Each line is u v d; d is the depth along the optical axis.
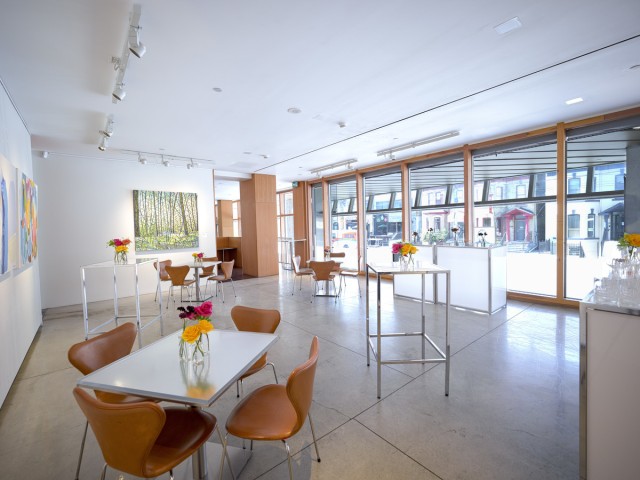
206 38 2.60
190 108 4.10
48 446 2.19
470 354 3.53
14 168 3.23
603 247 5.04
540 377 2.98
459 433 2.21
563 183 5.14
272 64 3.05
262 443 2.17
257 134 5.33
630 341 1.49
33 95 3.58
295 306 5.78
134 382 1.56
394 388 2.84
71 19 2.32
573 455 1.98
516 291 5.88
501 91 3.81
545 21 2.49
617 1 2.27
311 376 1.70
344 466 1.94
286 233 12.02
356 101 4.01
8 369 2.96
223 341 2.11
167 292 7.30
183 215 7.79
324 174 9.65
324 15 2.36
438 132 5.51
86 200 6.54
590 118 4.77
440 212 7.29
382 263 3.32
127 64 2.92
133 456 1.36
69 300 6.31
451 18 2.43
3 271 2.73
